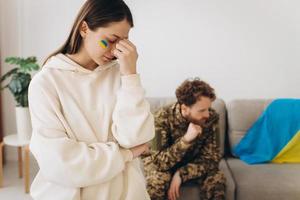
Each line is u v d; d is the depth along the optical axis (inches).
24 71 111.5
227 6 112.0
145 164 78.3
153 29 115.3
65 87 40.1
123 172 42.5
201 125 78.7
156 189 74.2
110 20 37.8
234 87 116.0
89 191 40.3
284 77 114.0
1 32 120.5
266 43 112.8
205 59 115.5
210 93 76.6
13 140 107.4
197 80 79.7
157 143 77.7
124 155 40.3
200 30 114.1
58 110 39.0
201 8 112.9
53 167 37.8
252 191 79.0
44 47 120.6
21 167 117.0
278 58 113.3
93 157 38.2
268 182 80.5
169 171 77.9
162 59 116.8
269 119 98.3
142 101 39.6
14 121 126.8
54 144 37.7
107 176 38.8
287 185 79.3
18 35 120.6
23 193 105.7
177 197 75.6
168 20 114.5
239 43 113.7
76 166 37.7
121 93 39.6
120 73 43.1
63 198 39.4
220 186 76.2
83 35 40.1
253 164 94.6
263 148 97.4
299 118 97.0
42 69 41.7
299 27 110.7
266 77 114.7
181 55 116.0
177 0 113.2
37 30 119.7
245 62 114.5
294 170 88.7
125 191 42.2
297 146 96.7
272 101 100.7
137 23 115.2
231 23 112.8
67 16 118.1
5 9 119.3
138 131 39.0
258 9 111.3
